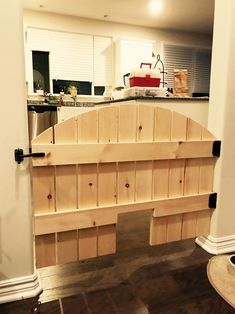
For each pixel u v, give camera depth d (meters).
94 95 5.30
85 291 1.51
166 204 1.72
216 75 1.86
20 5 1.24
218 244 1.95
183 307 1.38
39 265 1.50
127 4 4.35
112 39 5.26
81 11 4.68
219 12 1.80
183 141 1.70
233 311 1.35
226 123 1.84
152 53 5.21
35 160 1.37
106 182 1.55
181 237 1.85
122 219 2.55
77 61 5.14
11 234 1.41
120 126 1.54
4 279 1.43
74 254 1.56
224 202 1.93
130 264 1.79
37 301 1.41
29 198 1.41
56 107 4.26
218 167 1.87
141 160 1.59
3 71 1.26
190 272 1.70
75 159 1.44
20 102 1.31
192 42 5.91
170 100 2.51
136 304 1.40
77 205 1.51
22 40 1.27
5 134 1.31
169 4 4.33
